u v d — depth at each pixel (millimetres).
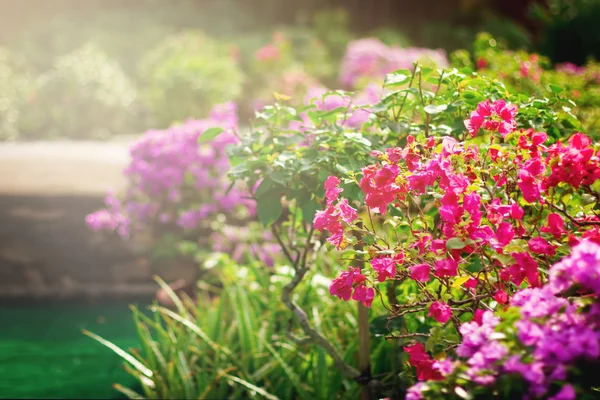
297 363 4336
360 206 3426
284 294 3658
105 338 5945
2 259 7129
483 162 2869
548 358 2018
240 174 3535
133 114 12023
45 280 7141
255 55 14930
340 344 4336
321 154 3375
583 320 2062
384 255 2865
